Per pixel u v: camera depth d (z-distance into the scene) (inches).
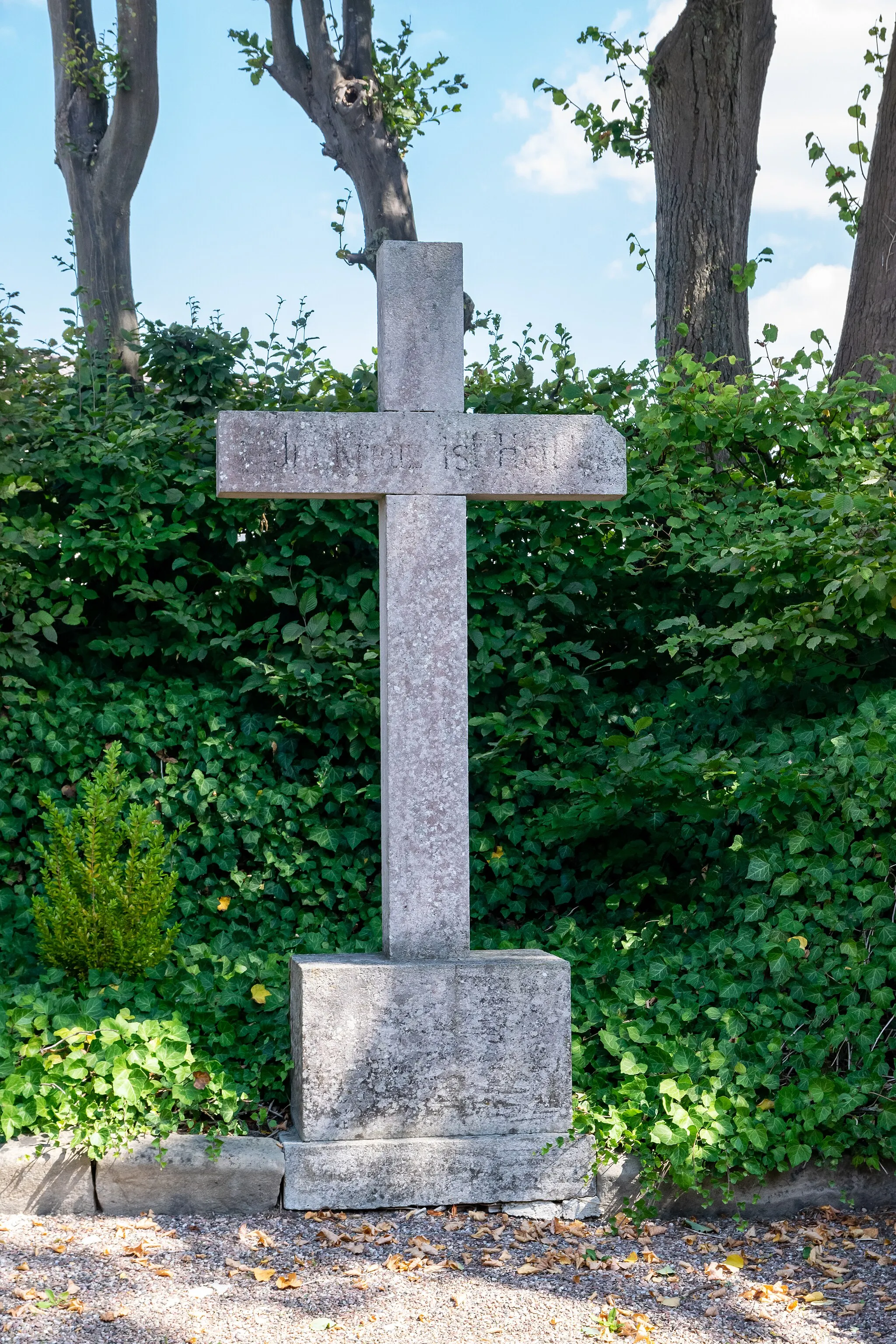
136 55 369.1
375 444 173.8
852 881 188.1
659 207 335.6
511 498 181.0
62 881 190.9
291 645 240.5
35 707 228.1
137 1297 136.3
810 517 229.3
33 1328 128.1
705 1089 172.1
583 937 210.5
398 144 429.4
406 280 175.6
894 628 206.7
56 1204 158.9
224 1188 161.0
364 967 165.5
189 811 230.4
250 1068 180.2
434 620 174.4
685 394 244.1
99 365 268.1
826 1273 148.5
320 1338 128.3
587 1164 165.9
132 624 242.8
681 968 193.0
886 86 306.0
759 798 197.0
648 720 206.2
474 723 231.1
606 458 179.5
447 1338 129.1
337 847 230.4
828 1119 168.6
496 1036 167.0
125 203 382.0
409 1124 165.2
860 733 195.3
